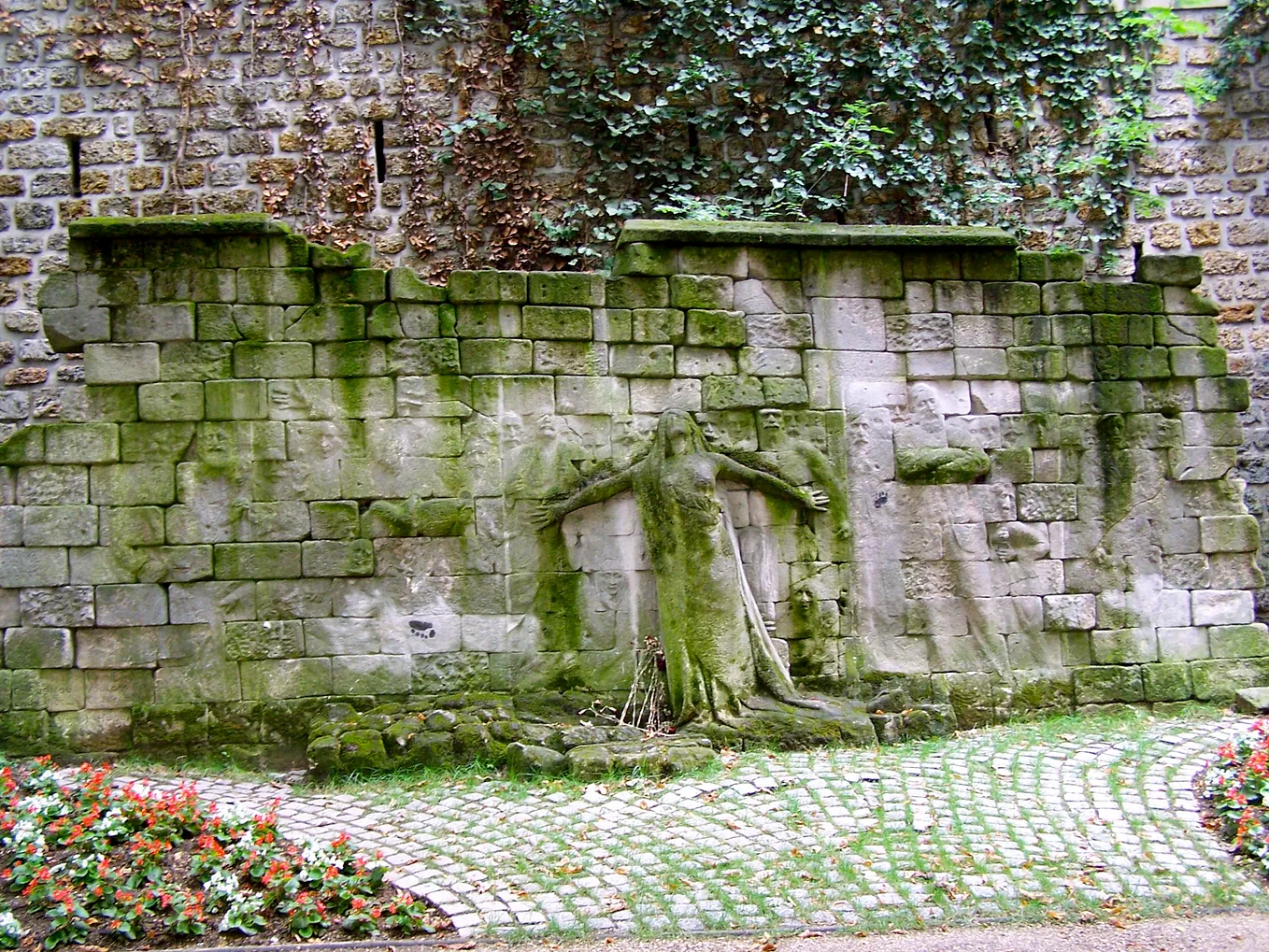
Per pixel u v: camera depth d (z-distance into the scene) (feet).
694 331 30.66
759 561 30.40
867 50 39.06
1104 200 40.11
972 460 31.22
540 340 30.09
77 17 38.09
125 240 28.99
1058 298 32.17
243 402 29.04
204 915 18.58
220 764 28.09
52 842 20.20
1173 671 31.58
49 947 17.57
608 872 20.03
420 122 38.06
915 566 31.01
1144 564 31.83
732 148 38.83
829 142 37.37
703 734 27.58
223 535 28.84
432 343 29.66
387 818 23.17
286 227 29.48
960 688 30.66
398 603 29.30
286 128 37.99
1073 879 19.56
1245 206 40.75
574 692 29.43
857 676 30.45
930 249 31.68
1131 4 40.93
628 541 29.99
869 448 31.14
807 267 31.35
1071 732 28.99
